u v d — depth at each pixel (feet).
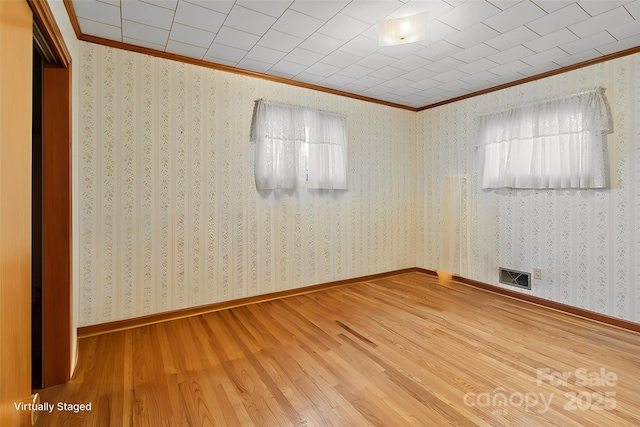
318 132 12.65
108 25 8.11
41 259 6.83
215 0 7.07
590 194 10.16
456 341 8.54
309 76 11.61
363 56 9.91
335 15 7.66
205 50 9.52
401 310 10.81
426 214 15.53
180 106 9.99
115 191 9.10
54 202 6.53
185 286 10.19
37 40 5.52
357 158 13.99
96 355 7.72
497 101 12.56
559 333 9.05
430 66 10.66
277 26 8.16
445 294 12.57
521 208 11.91
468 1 7.05
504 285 12.46
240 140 11.03
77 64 8.34
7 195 3.36
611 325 9.64
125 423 5.49
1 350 3.20
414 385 6.57
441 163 14.79
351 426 5.42
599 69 9.87
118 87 9.08
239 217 11.09
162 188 9.77
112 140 9.03
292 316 10.25
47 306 6.48
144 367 7.22
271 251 11.81
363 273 14.34
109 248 9.05
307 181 12.43
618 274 9.61
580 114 10.14
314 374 6.96
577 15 7.57
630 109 9.31
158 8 7.36
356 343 8.40
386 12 7.52
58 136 6.57
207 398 6.15
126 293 9.31
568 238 10.68
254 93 11.28
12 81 3.50
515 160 11.78
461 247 14.01
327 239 13.24
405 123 15.57
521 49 9.36
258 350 8.01
